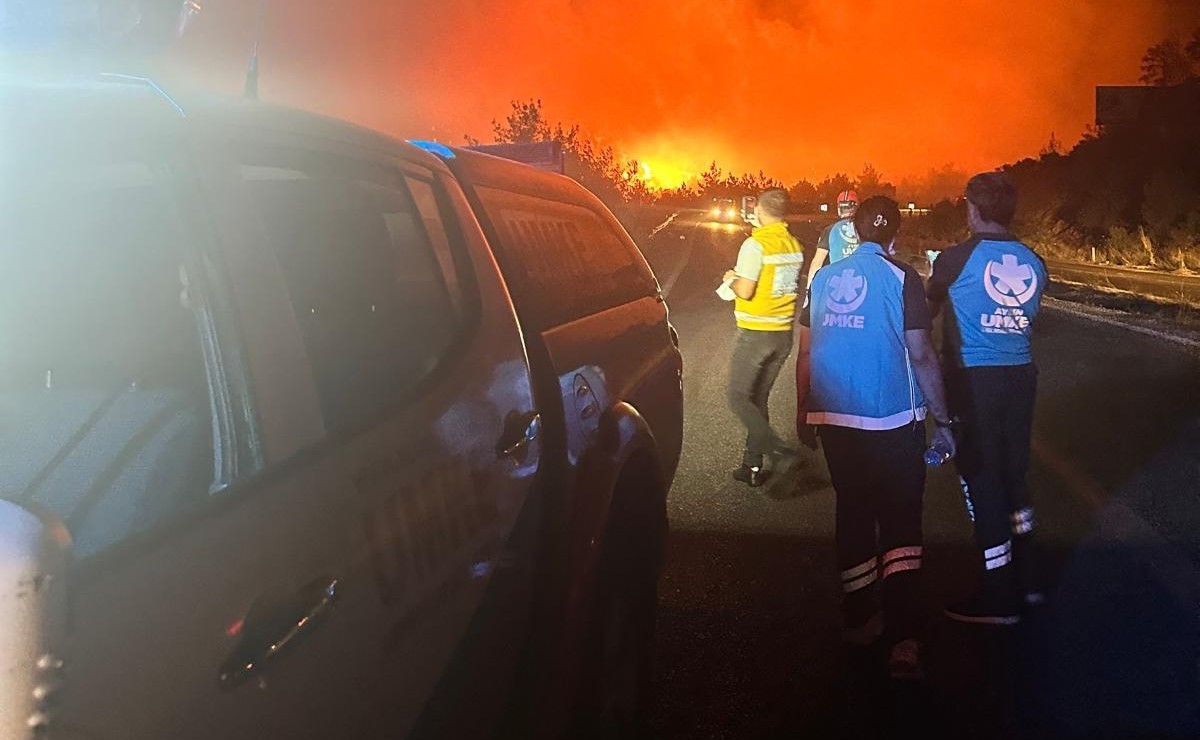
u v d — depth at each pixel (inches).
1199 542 224.2
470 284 114.7
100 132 67.6
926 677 164.7
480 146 222.1
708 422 353.7
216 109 80.1
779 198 263.9
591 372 136.0
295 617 68.0
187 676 57.4
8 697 43.9
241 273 73.3
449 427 96.6
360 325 99.1
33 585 44.9
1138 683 161.0
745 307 263.7
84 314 74.7
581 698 124.4
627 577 141.6
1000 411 179.2
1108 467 287.1
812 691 160.4
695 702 156.8
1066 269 1323.8
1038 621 184.7
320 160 93.6
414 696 84.7
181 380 75.3
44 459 68.7
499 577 103.4
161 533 60.4
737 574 207.9
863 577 172.4
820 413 170.7
